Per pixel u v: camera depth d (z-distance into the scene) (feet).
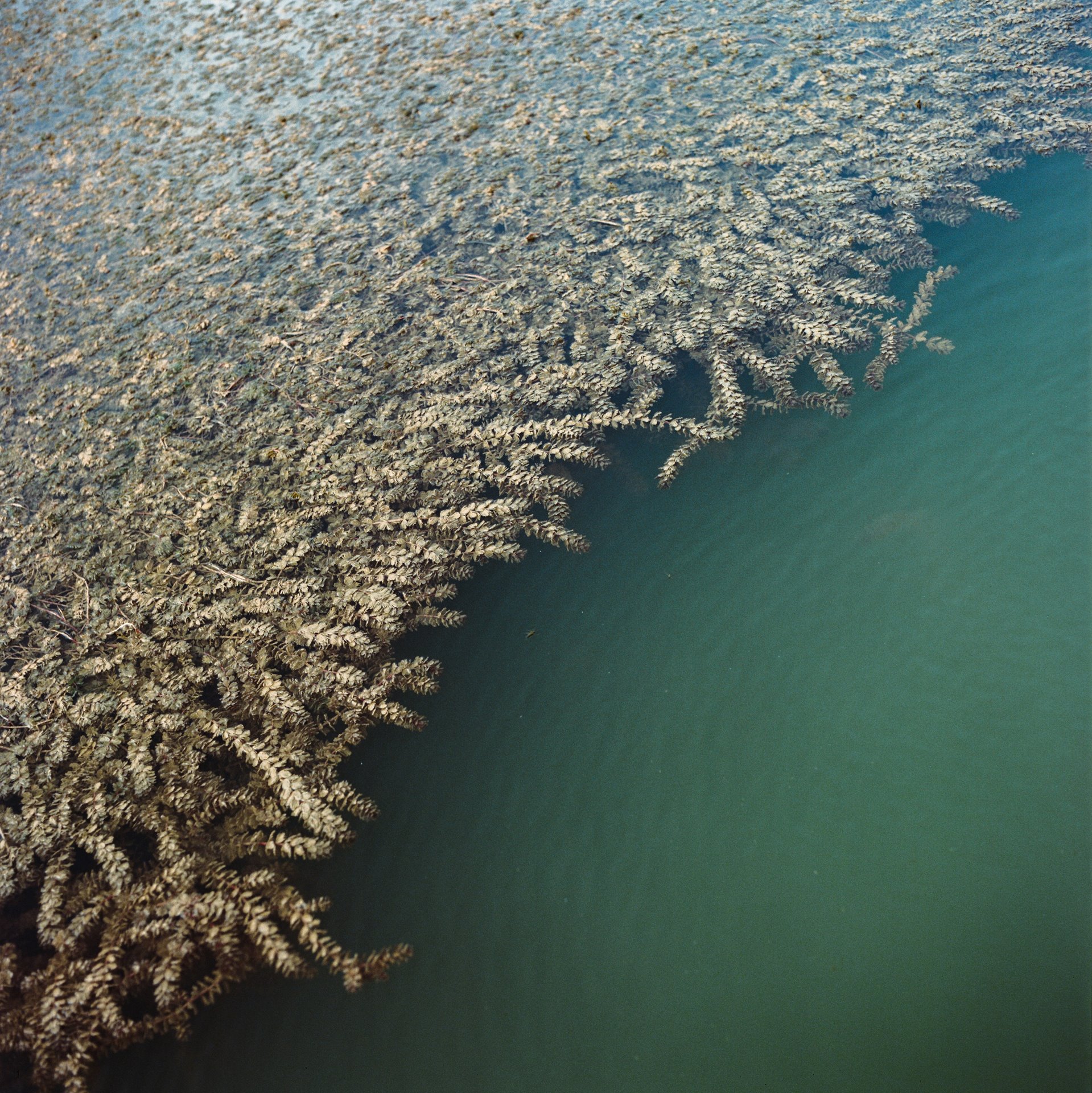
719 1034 18.20
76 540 32.14
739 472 29.66
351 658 26.32
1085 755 20.47
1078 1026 16.42
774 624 25.29
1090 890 18.26
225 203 52.11
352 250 45.32
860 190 40.86
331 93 61.62
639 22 62.08
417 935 20.44
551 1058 18.42
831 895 19.83
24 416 39.47
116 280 47.73
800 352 33.06
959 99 46.37
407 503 30.53
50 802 23.66
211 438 35.60
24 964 20.63
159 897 21.06
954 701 22.44
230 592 28.73
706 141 47.65
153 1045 19.19
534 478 29.94
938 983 17.87
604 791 22.65
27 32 81.97
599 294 38.01
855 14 57.26
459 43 64.23
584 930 20.22
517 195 46.50
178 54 72.18
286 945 19.62
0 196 59.11
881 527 26.89
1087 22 50.29
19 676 27.50
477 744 24.12
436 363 36.58
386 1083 18.45
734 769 22.48
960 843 19.94
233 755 24.30
